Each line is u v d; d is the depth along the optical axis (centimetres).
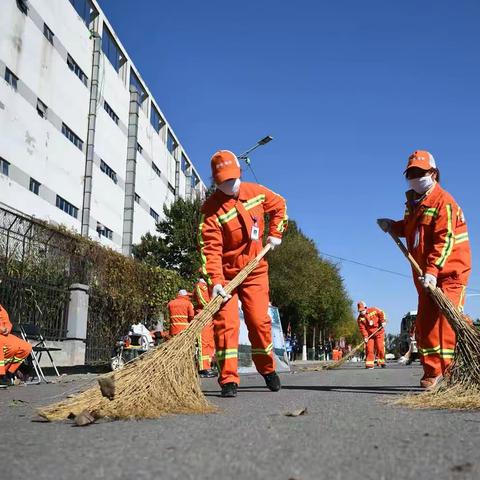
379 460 248
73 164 3109
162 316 1805
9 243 1177
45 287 1262
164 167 4828
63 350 1294
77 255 1402
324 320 4650
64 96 2997
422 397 444
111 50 3750
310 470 230
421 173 534
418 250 541
